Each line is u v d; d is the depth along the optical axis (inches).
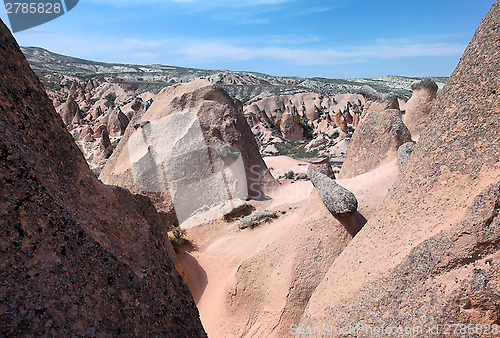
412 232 183.6
